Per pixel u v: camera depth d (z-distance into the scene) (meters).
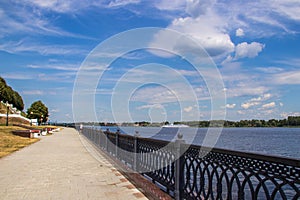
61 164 10.63
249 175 3.29
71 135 33.94
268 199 2.96
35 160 11.73
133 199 5.85
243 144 28.22
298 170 2.64
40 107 86.25
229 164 3.72
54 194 6.21
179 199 5.13
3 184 7.19
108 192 6.39
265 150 22.70
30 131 27.52
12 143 20.39
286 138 45.66
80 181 7.56
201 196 4.46
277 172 2.88
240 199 3.46
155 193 5.68
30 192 6.38
